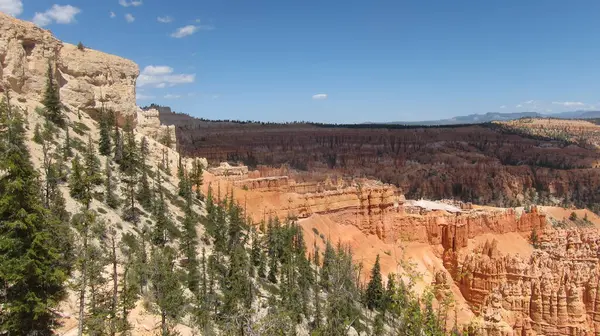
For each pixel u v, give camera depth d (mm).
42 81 90875
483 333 88375
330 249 98500
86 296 46438
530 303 94125
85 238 44375
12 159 38094
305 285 74000
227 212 94375
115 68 113125
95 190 70938
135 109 117062
